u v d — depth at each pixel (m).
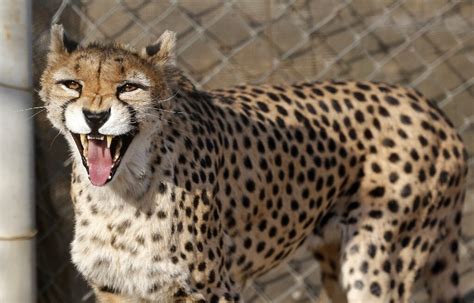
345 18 11.19
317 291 11.59
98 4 10.96
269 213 9.43
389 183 9.70
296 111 9.69
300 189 9.59
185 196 8.36
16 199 9.09
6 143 8.97
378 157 9.73
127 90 7.83
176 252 8.33
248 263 9.53
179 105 8.60
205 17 11.12
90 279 8.67
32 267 9.34
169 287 8.45
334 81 10.27
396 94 10.05
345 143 9.70
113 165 7.84
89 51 8.08
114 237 8.30
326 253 10.57
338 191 9.83
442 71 11.30
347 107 9.81
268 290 11.63
